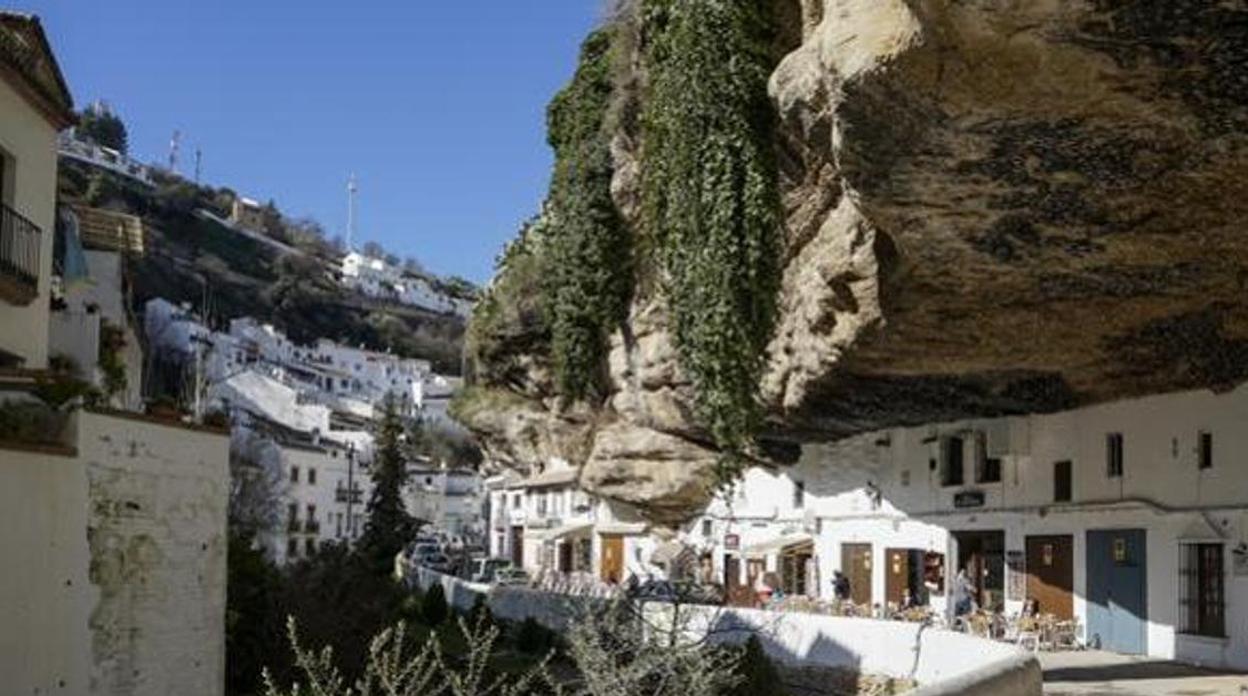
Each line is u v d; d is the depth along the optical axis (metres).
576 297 42.97
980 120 14.40
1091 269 19.08
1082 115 14.19
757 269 23.56
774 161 23.16
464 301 187.50
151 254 123.75
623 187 39.97
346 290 163.75
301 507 84.38
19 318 16.36
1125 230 17.42
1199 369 23.06
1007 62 13.38
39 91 16.31
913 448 34.38
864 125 15.14
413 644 24.89
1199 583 23.95
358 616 20.83
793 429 36.31
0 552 10.43
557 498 57.16
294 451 84.00
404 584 38.69
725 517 44.06
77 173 123.19
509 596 35.34
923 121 14.70
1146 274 19.12
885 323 23.05
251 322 123.12
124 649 12.56
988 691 10.71
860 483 37.00
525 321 51.03
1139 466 25.61
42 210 17.00
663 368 39.47
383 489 55.25
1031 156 15.33
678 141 24.12
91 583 12.03
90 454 12.05
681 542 45.75
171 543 13.52
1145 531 25.33
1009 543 29.95
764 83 22.69
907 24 13.51
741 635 26.06
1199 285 19.48
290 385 103.31
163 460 13.41
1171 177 15.69
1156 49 12.91
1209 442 23.77
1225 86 13.42
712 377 25.16
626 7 33.19
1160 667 22.72
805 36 17.53
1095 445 27.05
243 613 17.62
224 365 95.00
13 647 10.60
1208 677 21.06
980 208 17.06
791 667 25.47
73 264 22.70
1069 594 27.70
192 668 13.94
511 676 20.42
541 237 49.47
